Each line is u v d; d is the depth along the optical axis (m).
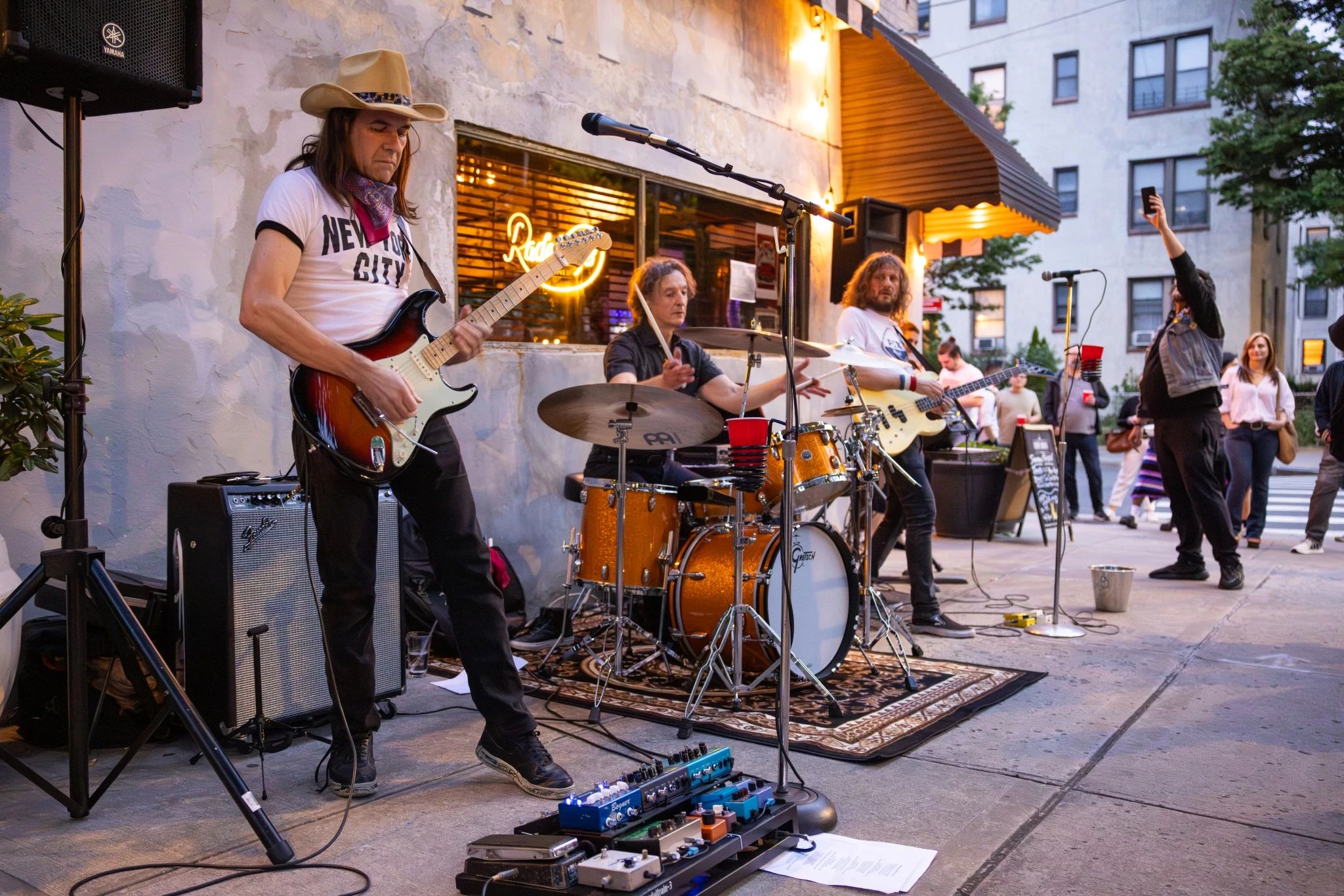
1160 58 23.14
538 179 5.52
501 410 5.19
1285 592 6.02
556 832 2.33
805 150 7.76
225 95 4.02
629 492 3.98
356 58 2.77
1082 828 2.63
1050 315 24.97
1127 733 3.42
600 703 3.66
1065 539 8.41
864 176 8.18
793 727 3.45
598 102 5.79
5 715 3.45
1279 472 16.95
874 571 5.57
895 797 2.86
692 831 2.29
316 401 2.65
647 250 6.32
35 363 2.82
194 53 2.71
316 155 2.76
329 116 2.74
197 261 3.95
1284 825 2.66
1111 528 9.31
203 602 3.16
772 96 7.35
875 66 8.15
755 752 3.23
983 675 4.14
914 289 9.06
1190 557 6.46
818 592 3.91
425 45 4.79
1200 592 6.04
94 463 3.68
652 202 6.33
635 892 2.03
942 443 7.11
